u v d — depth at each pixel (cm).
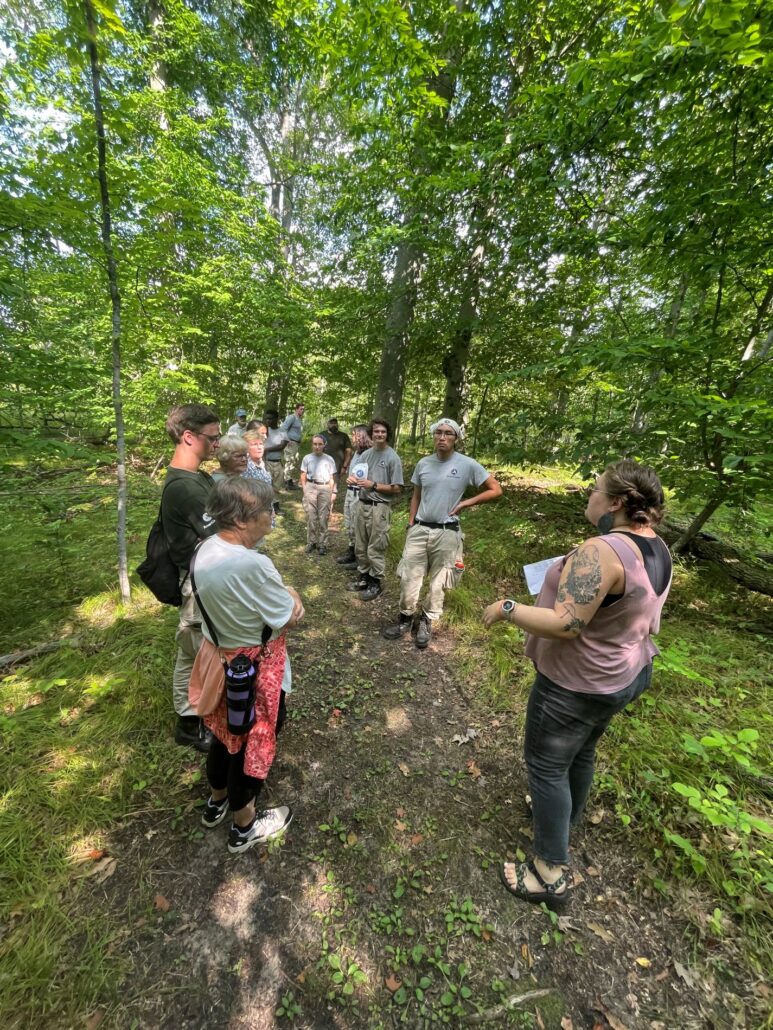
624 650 139
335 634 349
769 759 209
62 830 176
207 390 920
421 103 468
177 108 730
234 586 141
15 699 242
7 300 305
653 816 186
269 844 181
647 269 375
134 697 244
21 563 412
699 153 331
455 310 648
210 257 781
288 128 1271
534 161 382
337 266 720
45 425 352
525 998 138
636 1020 133
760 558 475
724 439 317
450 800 206
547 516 588
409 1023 133
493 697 273
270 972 142
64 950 140
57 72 326
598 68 279
